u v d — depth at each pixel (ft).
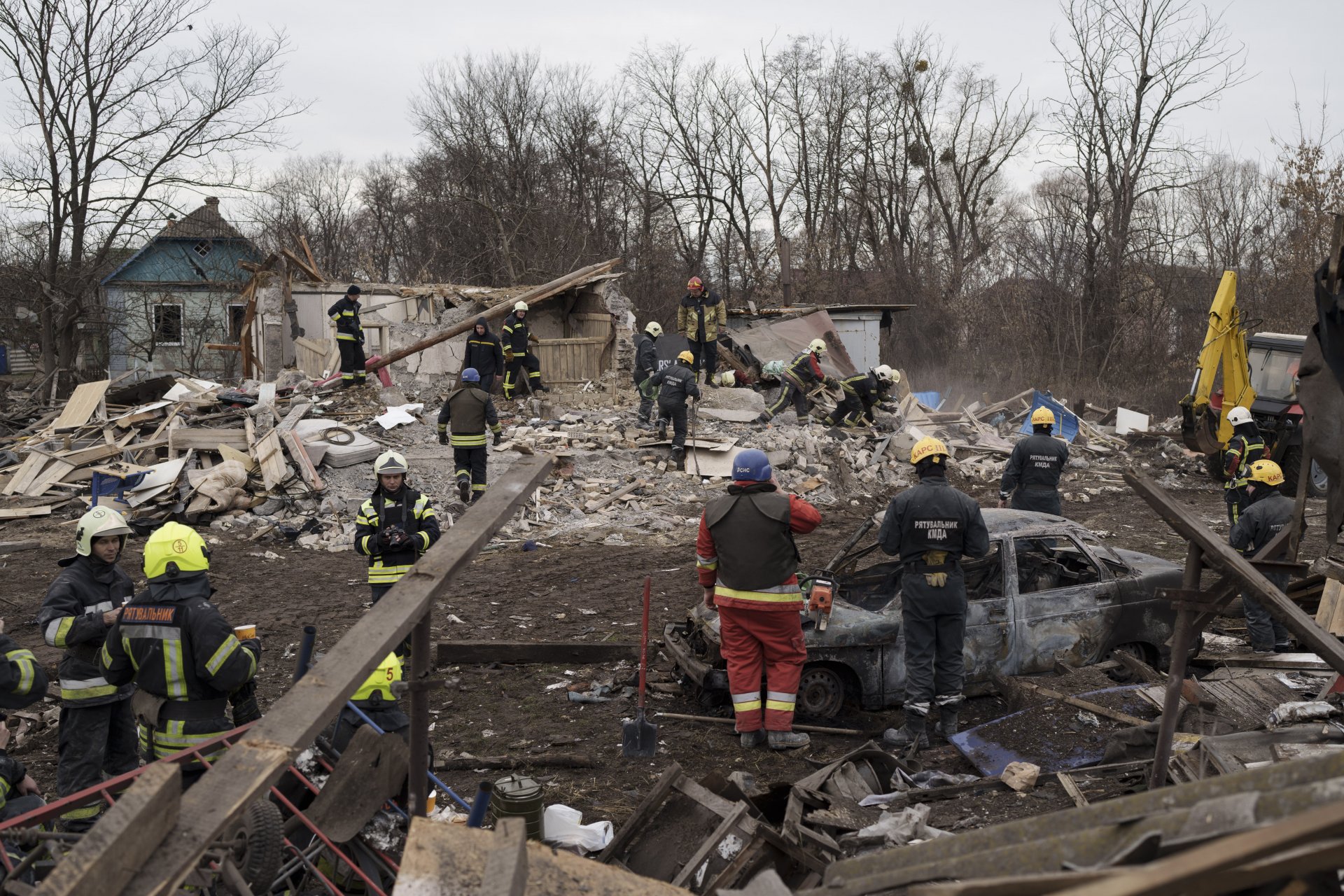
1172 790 7.34
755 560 21.30
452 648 27.12
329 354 71.05
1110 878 5.47
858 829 15.31
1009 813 16.33
